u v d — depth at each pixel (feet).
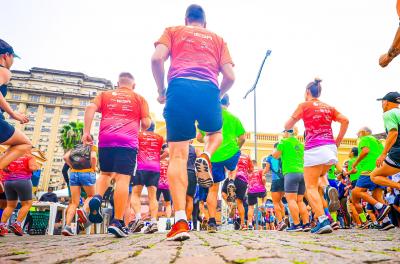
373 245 6.17
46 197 25.63
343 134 12.38
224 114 15.31
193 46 8.00
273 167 20.44
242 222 20.15
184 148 7.52
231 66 8.53
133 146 10.68
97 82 247.29
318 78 13.08
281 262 3.81
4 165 9.60
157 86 8.55
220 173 14.98
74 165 15.98
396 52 7.20
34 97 229.04
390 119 12.64
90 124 10.69
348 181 24.56
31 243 8.87
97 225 26.86
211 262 4.03
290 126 13.39
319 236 9.85
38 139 221.87
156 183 16.65
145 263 4.08
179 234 6.95
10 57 10.85
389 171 12.61
